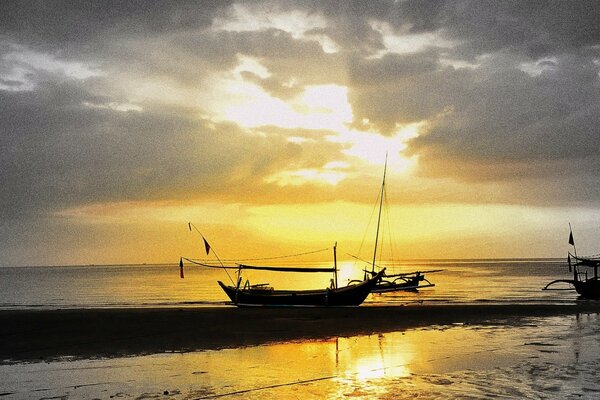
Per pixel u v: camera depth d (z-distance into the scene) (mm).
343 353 20531
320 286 108562
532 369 17016
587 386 14695
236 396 14180
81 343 23172
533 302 46688
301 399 13781
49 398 14359
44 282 133750
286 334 25484
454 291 71375
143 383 15859
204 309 37656
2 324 28750
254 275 182000
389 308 36875
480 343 22531
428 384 15195
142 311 35000
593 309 35062
